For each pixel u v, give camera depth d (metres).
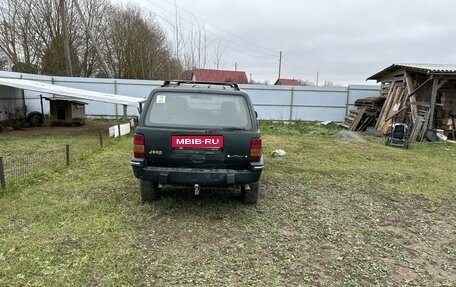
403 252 3.32
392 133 10.80
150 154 3.82
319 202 4.76
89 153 7.70
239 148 3.82
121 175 5.83
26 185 5.06
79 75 27.16
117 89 17.66
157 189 4.39
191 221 3.86
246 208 4.35
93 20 28.19
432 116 12.11
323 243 3.44
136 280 2.63
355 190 5.47
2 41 24.47
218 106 4.00
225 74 38.44
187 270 2.81
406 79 13.42
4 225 3.60
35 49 25.27
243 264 2.95
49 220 3.77
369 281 2.77
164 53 29.30
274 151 8.60
